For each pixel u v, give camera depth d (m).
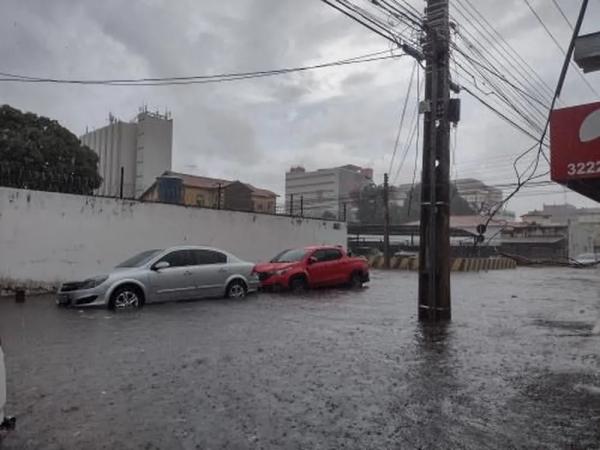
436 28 11.93
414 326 10.88
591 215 97.06
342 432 4.81
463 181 53.50
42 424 4.95
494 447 4.48
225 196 45.94
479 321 11.81
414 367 7.29
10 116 34.94
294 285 17.39
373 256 40.69
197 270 14.15
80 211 16.78
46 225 16.05
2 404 4.57
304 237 24.59
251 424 4.98
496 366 7.43
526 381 6.63
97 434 4.71
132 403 5.57
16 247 15.45
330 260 18.58
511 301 16.16
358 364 7.41
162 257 13.72
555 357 8.05
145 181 55.78
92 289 12.37
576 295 18.23
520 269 41.47
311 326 10.56
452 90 12.92
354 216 62.69
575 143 7.49
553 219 96.19
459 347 8.74
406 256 42.09
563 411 5.45
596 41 8.73
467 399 5.84
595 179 7.51
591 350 8.60
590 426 5.01
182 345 8.52
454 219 71.94
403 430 4.87
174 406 5.48
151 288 13.17
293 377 6.67
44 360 7.43
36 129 34.47
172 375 6.69
